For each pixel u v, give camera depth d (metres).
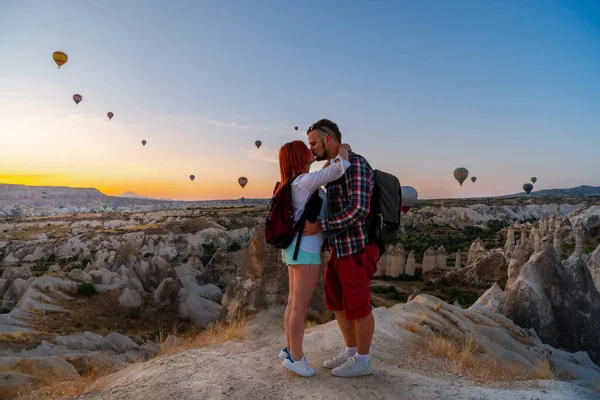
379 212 4.17
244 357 5.33
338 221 3.99
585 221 84.62
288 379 4.49
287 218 4.10
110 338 20.98
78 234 117.88
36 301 30.23
